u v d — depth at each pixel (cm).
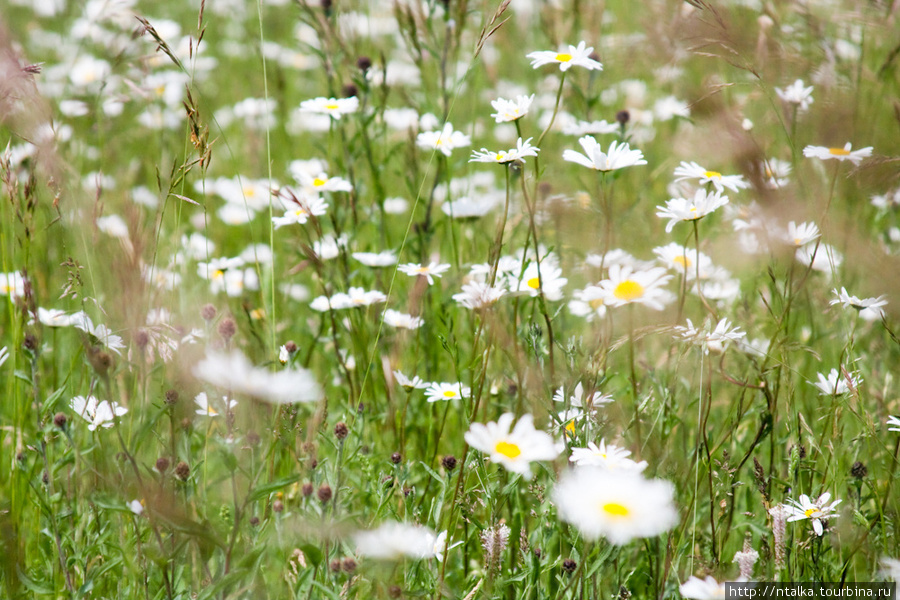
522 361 243
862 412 244
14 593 239
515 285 252
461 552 247
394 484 241
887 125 261
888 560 238
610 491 229
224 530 242
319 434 242
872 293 249
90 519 243
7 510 243
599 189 256
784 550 239
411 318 258
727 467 243
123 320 243
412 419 258
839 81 261
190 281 267
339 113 271
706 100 256
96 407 242
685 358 244
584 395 241
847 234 252
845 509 244
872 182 256
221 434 241
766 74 259
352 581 237
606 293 239
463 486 242
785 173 259
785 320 252
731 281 259
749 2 270
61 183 253
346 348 269
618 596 240
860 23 267
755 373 251
